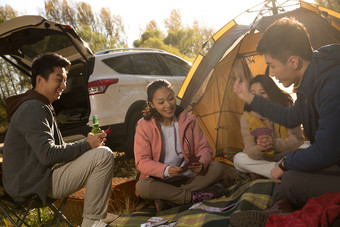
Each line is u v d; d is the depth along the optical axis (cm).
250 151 346
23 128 258
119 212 338
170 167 308
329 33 377
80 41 482
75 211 344
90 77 516
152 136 325
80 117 531
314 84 202
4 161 267
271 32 209
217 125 418
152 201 345
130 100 545
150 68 607
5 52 450
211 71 420
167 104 312
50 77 276
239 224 206
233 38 402
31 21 397
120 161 593
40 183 262
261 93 345
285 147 342
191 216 271
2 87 1174
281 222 198
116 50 600
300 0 392
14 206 380
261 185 304
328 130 192
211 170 326
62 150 263
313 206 198
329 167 216
